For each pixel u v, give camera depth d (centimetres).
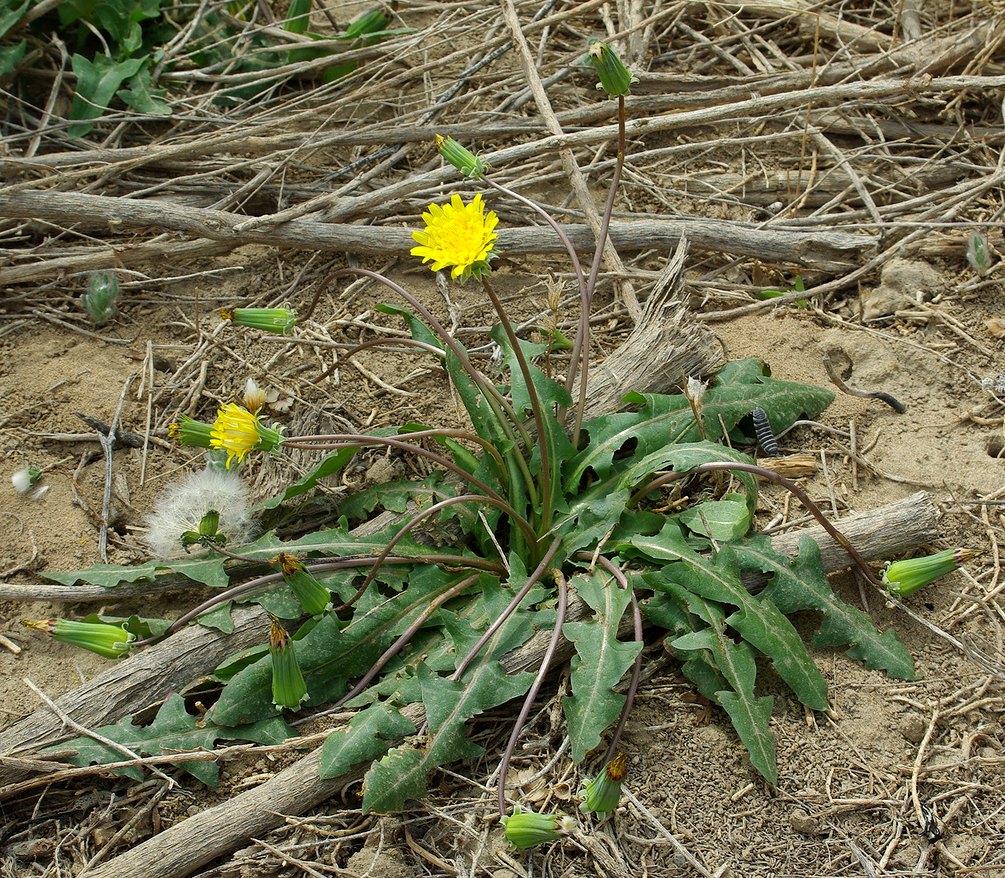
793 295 80
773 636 66
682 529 70
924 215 82
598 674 64
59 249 82
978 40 88
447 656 66
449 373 71
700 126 89
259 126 84
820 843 63
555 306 71
